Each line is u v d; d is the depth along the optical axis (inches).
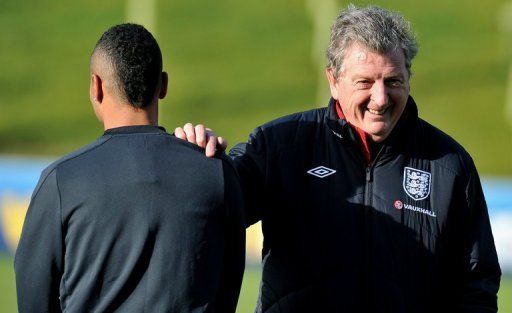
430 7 3321.9
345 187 445.7
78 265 374.3
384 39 420.5
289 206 447.5
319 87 3036.4
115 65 387.5
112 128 390.3
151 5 3329.2
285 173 450.6
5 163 1738.4
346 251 439.2
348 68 427.8
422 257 442.9
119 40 390.3
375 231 440.5
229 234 397.1
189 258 377.1
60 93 3107.8
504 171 2650.1
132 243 373.4
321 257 440.1
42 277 380.8
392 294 437.1
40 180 380.8
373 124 429.7
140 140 385.7
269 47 3221.0
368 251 439.5
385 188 444.8
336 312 437.1
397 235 441.1
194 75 3125.0
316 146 454.3
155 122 398.0
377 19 426.9
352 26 428.1
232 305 405.4
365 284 437.7
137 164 378.9
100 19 3395.7
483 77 3034.0
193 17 3351.4
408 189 445.7
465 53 3142.2
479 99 2938.0
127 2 3358.8
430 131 459.8
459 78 3036.4
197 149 394.3
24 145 2827.3
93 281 373.4
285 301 444.8
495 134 2807.6
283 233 448.8
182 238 377.1
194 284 377.4
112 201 373.7
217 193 387.9
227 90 3053.6
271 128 462.9
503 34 3184.1
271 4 3363.7
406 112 446.0
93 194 373.1
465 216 454.9
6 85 3139.8
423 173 449.1
